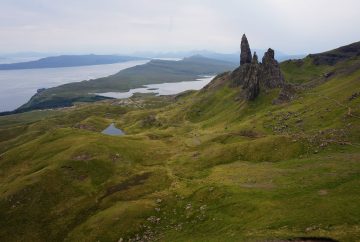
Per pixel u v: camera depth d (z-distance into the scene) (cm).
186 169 13288
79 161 14112
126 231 9519
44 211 11425
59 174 13225
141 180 12812
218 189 10144
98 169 13800
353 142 11488
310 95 19962
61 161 14075
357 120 13088
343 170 9056
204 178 11838
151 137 19550
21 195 12138
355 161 9675
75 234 9975
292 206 7588
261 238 6400
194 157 14538
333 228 6081
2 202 11931
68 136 17812
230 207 8738
